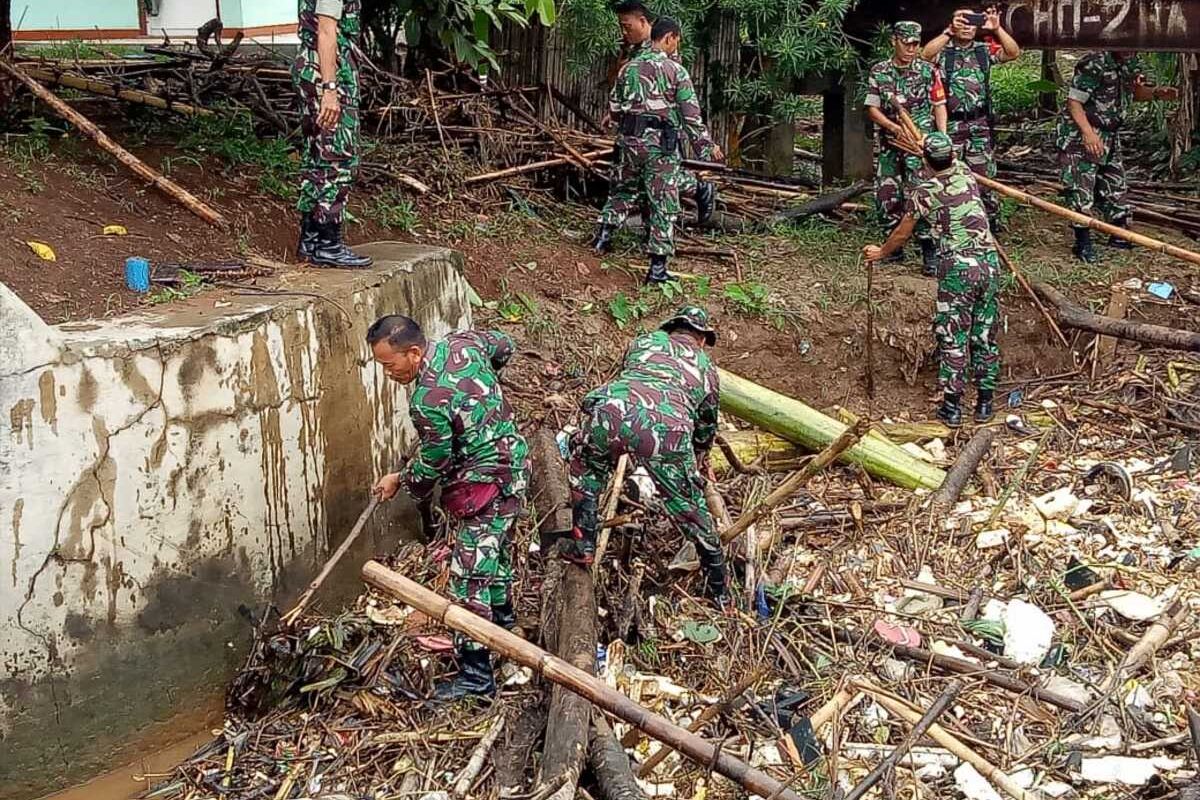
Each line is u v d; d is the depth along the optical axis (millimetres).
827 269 7934
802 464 6512
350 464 5367
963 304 6656
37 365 4023
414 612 5250
